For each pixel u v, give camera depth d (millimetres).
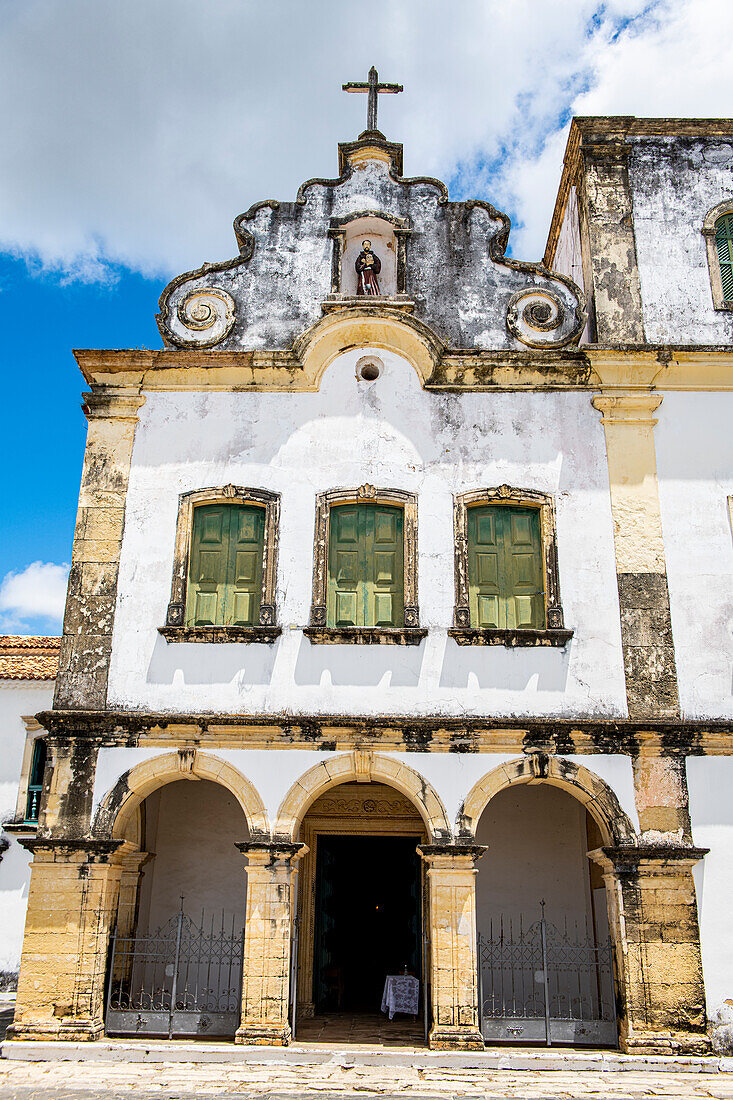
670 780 13188
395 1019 14945
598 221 15961
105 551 14320
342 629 13727
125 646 13883
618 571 14180
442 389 15047
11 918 18484
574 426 14875
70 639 13930
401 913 17062
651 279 15688
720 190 16234
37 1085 10719
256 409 14992
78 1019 12336
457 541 14305
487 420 14898
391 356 15227
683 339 15375
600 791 13148
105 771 13273
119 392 15078
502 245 15984
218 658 13758
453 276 15797
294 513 14477
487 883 15609
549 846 15766
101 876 12844
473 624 14102
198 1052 11938
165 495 14617
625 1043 12203
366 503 14633
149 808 15758
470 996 12328
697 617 14008
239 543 14547
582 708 13547
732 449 14789
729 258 16016
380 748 13289
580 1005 14336
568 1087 10961
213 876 15734
